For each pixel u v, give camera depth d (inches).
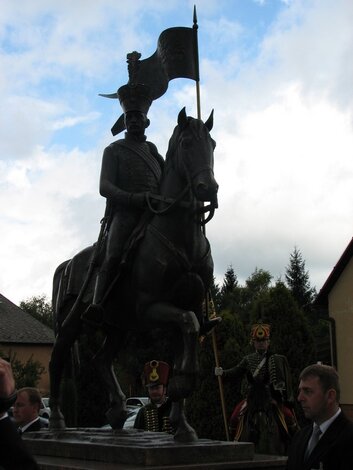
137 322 228.2
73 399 339.0
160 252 213.9
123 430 224.8
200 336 228.8
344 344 928.3
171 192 217.3
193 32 257.0
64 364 271.4
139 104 248.7
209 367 544.7
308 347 556.4
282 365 293.6
